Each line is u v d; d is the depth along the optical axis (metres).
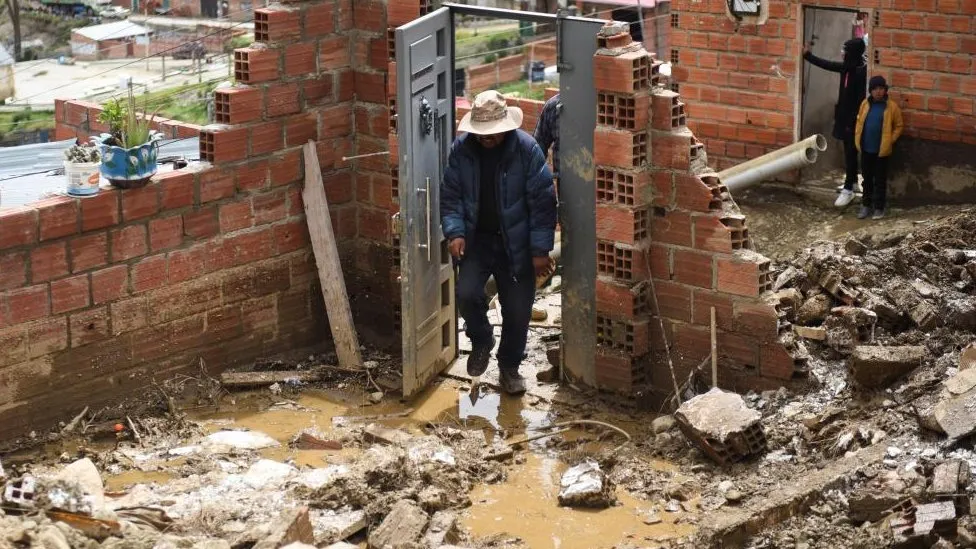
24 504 7.35
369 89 10.99
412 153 9.80
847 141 13.61
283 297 11.02
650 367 10.17
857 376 9.14
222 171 10.35
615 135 9.67
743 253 9.61
